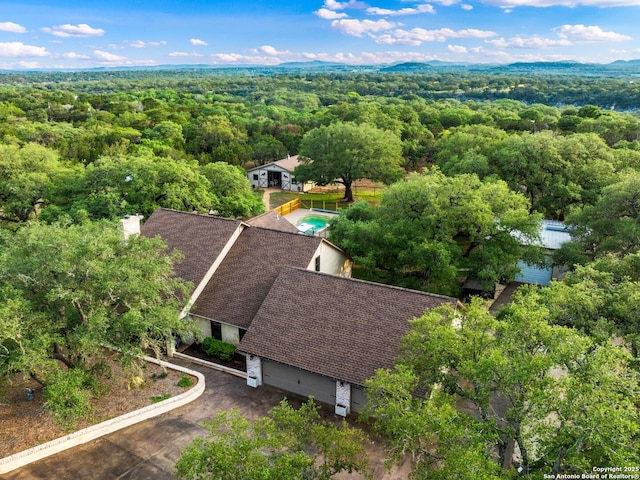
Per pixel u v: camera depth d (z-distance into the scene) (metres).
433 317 16.52
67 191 42.62
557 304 18.77
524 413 12.65
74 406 17.33
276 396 22.52
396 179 60.84
